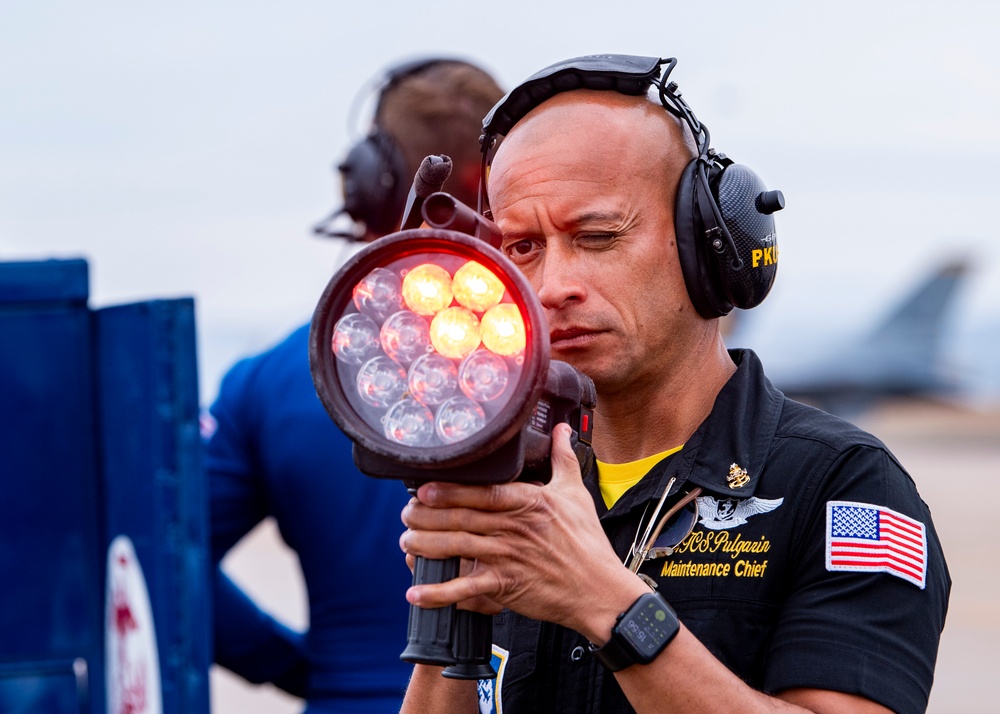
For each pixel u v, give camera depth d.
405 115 6.12
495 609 3.23
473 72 6.25
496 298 2.97
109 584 5.72
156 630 5.03
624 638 3.13
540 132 3.80
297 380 5.88
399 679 5.59
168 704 4.89
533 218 3.75
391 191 6.21
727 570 3.66
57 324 5.77
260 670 6.68
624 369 3.78
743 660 3.58
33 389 5.75
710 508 3.76
